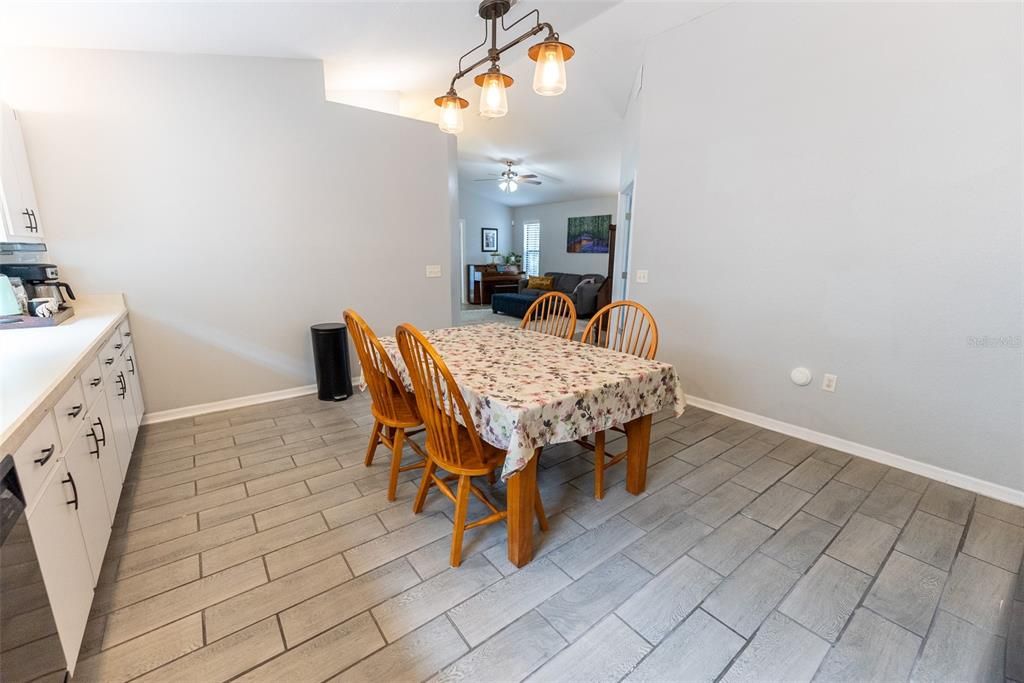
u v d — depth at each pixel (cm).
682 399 203
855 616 151
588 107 492
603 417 174
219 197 307
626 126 490
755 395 311
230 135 305
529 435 148
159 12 230
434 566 171
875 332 253
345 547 181
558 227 993
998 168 207
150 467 242
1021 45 196
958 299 224
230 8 236
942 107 219
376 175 368
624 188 496
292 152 329
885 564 175
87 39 249
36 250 256
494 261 1084
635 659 134
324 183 346
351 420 311
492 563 174
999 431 219
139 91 274
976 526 199
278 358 348
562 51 176
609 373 188
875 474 245
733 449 274
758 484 233
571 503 215
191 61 286
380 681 126
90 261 275
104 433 178
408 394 232
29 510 104
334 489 223
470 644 138
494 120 577
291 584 161
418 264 403
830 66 252
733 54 292
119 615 146
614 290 537
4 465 92
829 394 275
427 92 436
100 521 159
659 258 356
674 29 323
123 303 285
